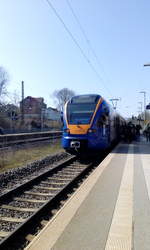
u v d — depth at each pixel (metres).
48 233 4.02
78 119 14.07
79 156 15.79
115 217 4.69
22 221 5.66
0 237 4.82
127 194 6.16
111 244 3.66
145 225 4.32
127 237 3.87
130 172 8.77
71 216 4.73
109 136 17.00
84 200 5.69
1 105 57.94
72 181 9.00
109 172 8.77
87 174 11.04
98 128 14.15
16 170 11.03
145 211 5.00
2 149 15.73
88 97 14.85
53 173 11.02
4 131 34.25
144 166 9.94
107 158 12.06
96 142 13.94
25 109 82.50
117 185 7.01
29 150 18.25
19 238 4.82
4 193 7.34
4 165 12.62
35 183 9.23
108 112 16.36
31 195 7.81
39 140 25.17
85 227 4.25
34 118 77.62
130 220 4.54
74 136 13.80
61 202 7.09
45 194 7.81
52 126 68.19
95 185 7.00
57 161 14.75
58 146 22.70
